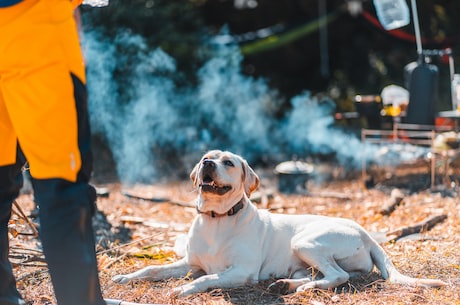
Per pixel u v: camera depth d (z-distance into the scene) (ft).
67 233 9.20
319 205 25.09
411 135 27.04
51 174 9.15
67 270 9.21
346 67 52.39
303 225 14.70
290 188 27.73
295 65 51.49
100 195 26.12
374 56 52.54
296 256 14.34
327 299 12.91
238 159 14.11
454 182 26.50
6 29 9.09
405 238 18.80
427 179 27.43
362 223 21.48
